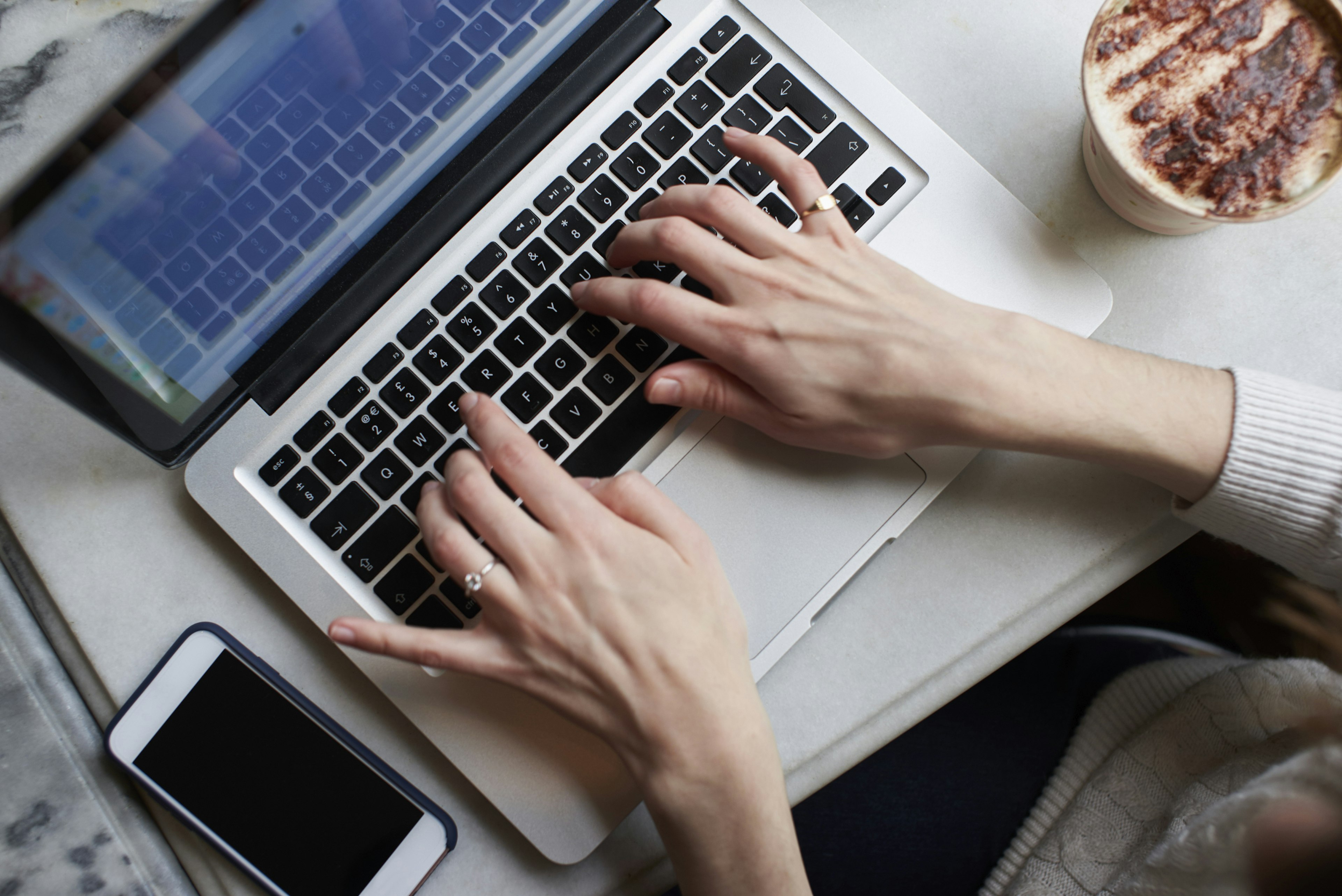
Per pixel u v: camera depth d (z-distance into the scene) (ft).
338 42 1.46
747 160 1.80
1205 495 1.74
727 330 1.71
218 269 1.58
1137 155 1.70
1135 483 1.88
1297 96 1.66
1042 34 2.01
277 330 1.81
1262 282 1.91
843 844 2.53
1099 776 2.10
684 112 1.90
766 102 1.90
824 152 1.88
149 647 1.92
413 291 1.85
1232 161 1.67
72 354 1.45
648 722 1.62
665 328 1.72
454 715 1.78
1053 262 1.85
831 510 1.82
